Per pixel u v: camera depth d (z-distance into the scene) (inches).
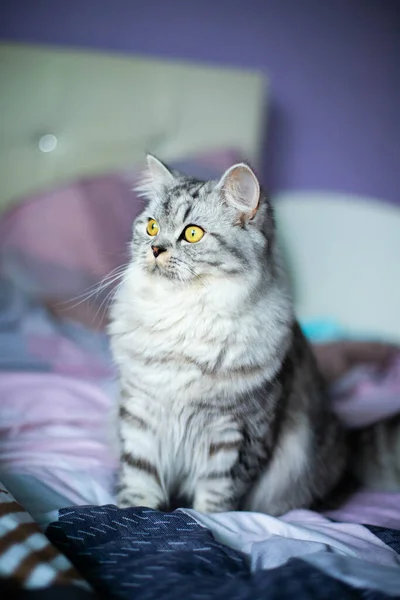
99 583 41.4
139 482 64.6
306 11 142.4
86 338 109.3
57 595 36.7
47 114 128.0
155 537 49.1
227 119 133.6
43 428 77.7
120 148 131.1
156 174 71.0
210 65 134.5
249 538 52.5
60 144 129.5
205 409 61.8
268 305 64.6
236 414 62.0
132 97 130.4
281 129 144.4
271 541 49.1
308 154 145.9
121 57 129.8
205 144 133.3
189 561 44.1
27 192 128.5
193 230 62.9
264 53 141.6
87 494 63.0
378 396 102.0
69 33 132.3
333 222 136.6
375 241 136.0
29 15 130.1
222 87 133.1
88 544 47.4
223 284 61.9
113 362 69.1
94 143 130.3
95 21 133.2
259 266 63.5
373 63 145.7
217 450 63.2
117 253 120.6
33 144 128.6
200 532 49.7
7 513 46.8
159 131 132.1
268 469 68.1
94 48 133.6
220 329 61.7
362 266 136.3
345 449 78.5
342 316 136.9
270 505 69.2
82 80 128.6
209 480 64.1
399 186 147.6
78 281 120.3
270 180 145.0
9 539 42.6
